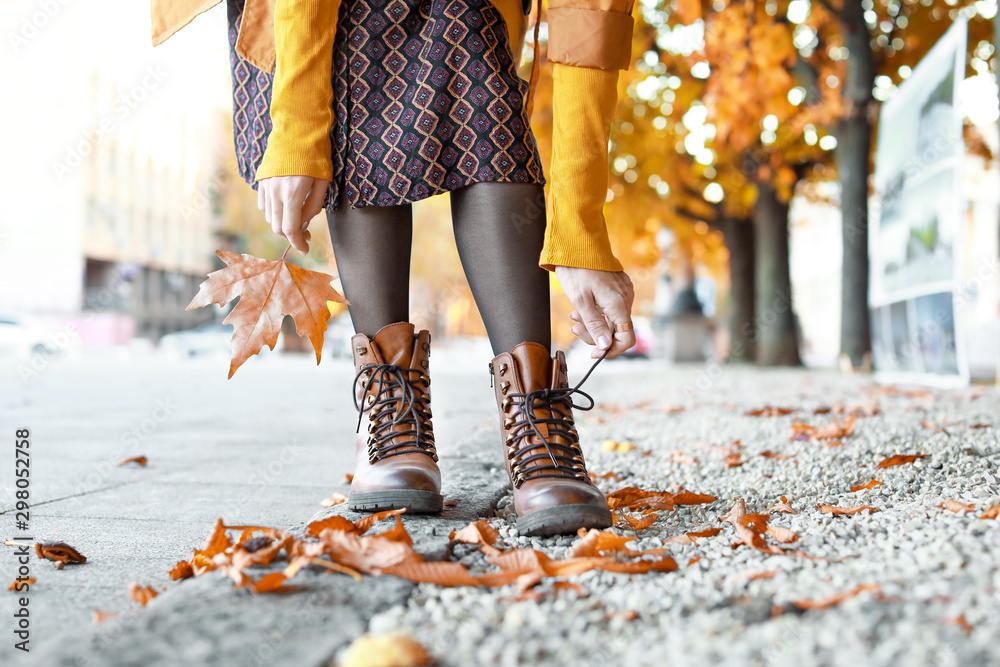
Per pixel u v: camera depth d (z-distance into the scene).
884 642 0.85
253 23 1.61
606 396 5.66
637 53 8.85
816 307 33.28
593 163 1.49
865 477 2.04
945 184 5.24
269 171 1.44
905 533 1.33
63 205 25.55
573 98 1.50
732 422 3.58
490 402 5.72
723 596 1.05
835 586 1.05
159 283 30.64
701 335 16.05
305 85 1.46
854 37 7.47
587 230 1.47
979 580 1.01
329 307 1.54
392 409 1.64
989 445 2.36
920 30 8.62
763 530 1.41
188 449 3.20
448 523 1.51
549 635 0.94
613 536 1.29
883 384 6.08
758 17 6.35
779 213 10.84
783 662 0.82
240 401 6.01
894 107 6.57
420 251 26.08
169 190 30.94
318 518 1.55
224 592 1.08
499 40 1.57
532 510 1.44
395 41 1.53
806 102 7.95
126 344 26.88
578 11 1.49
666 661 0.85
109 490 2.24
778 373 8.79
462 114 1.52
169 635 0.93
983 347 14.36
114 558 1.48
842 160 7.90
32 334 17.31
